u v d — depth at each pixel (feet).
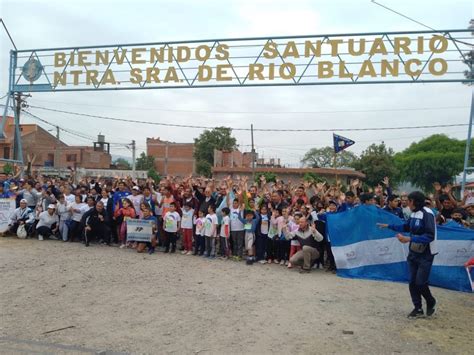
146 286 27.02
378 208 33.14
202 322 20.51
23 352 16.43
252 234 36.70
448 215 34.73
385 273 31.78
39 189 50.06
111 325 19.80
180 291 26.07
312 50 42.57
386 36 40.88
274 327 20.06
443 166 177.17
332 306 23.84
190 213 40.19
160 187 44.37
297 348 17.56
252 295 25.67
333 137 47.93
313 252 33.27
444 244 29.89
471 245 29.25
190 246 40.11
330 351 17.33
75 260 34.68
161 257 37.63
